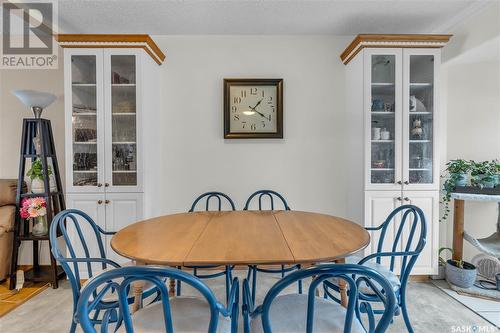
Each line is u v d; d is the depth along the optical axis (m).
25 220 2.40
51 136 2.35
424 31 2.55
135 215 2.29
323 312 1.09
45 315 1.87
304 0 2.10
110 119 2.27
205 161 2.66
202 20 2.36
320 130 2.66
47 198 2.24
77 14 2.25
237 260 1.03
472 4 2.12
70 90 2.25
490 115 2.45
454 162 2.34
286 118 2.65
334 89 2.65
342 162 2.66
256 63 2.64
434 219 2.28
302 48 2.64
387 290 0.79
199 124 2.65
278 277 2.45
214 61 2.63
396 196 2.28
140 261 1.05
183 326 1.01
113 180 2.29
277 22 2.40
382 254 1.34
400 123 2.27
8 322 1.79
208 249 1.15
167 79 2.63
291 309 1.11
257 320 1.07
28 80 2.56
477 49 2.21
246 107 2.62
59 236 2.34
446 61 2.45
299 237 1.32
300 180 2.67
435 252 2.29
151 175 2.45
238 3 2.13
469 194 2.19
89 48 2.24
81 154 2.30
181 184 2.66
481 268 2.33
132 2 2.10
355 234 1.36
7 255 2.35
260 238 1.30
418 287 2.23
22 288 2.22
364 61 2.25
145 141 2.31
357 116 2.38
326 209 2.67
